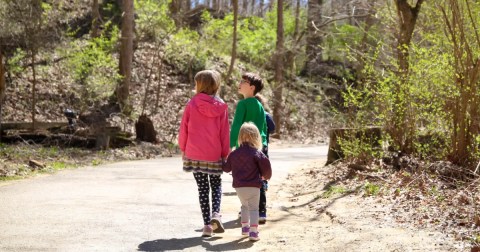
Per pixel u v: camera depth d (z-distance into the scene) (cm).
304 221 764
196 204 891
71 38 2650
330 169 1270
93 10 2958
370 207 808
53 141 1839
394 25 1391
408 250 559
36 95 2619
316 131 3312
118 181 1163
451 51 1013
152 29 2861
